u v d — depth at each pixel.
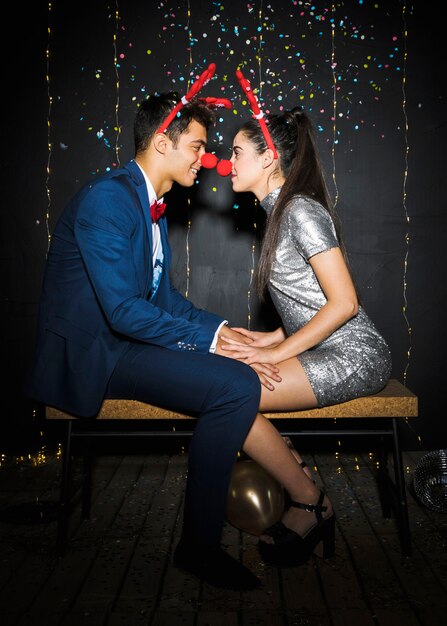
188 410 2.23
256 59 3.42
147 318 2.20
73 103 3.45
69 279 2.30
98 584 2.14
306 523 2.23
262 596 2.07
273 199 2.48
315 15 3.43
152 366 2.21
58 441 3.63
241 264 3.51
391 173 3.47
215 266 3.51
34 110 3.45
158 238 2.60
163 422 3.63
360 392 2.33
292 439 3.65
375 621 1.91
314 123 3.45
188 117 2.41
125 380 2.26
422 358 3.55
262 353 2.29
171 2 3.42
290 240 2.36
